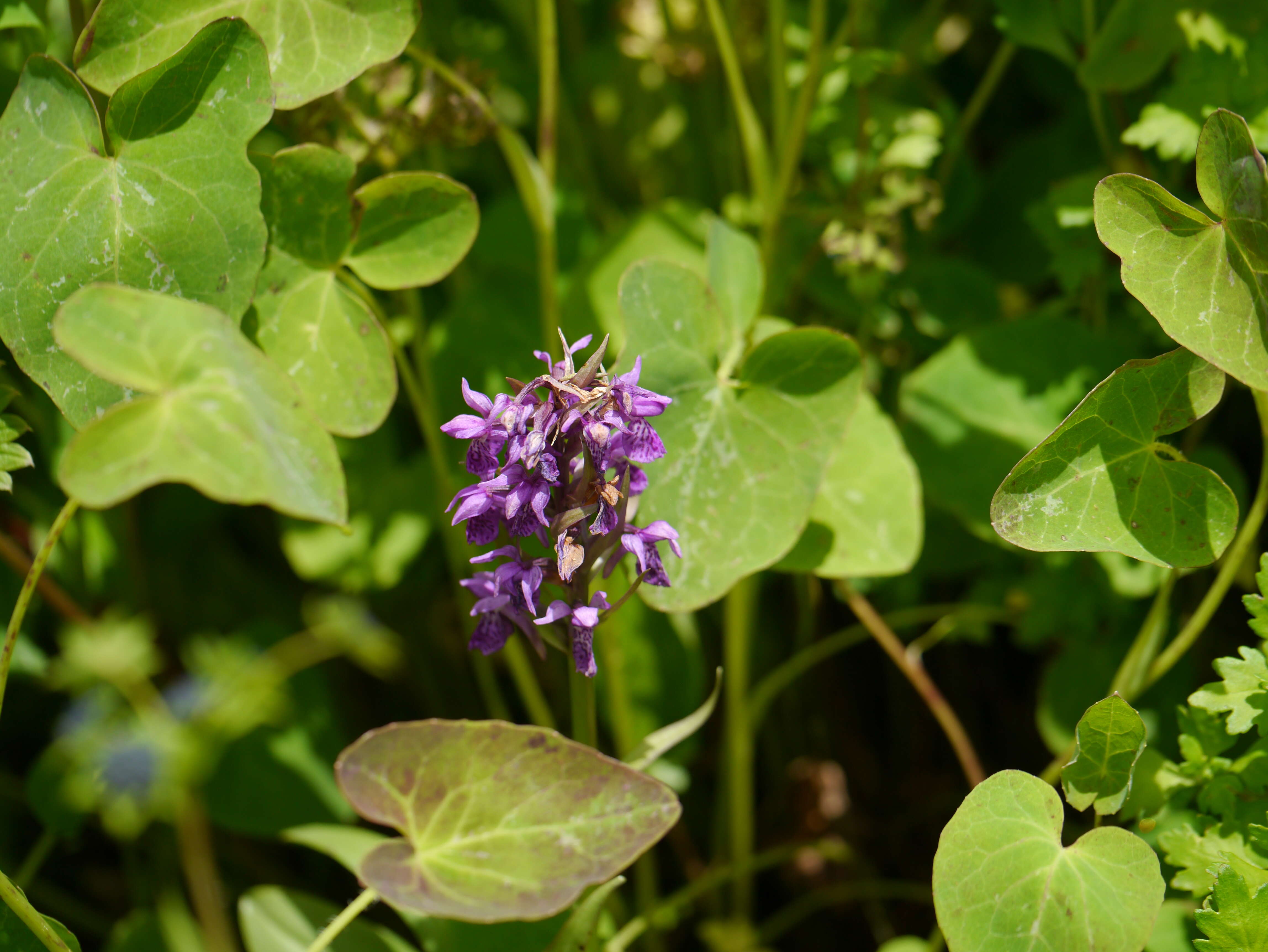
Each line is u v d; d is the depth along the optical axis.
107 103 0.63
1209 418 0.73
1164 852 0.62
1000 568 0.73
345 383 0.61
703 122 0.87
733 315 0.65
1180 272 0.58
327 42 0.61
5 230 0.58
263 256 0.59
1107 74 0.70
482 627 0.57
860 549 0.65
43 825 0.72
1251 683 0.59
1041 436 0.70
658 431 0.62
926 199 0.73
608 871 0.55
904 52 0.81
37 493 0.73
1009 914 0.56
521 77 0.90
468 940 0.64
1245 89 0.66
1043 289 0.80
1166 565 0.58
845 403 0.62
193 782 0.66
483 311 0.76
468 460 0.56
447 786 0.56
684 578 0.61
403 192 0.61
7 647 0.58
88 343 0.53
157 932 0.69
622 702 0.70
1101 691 0.69
